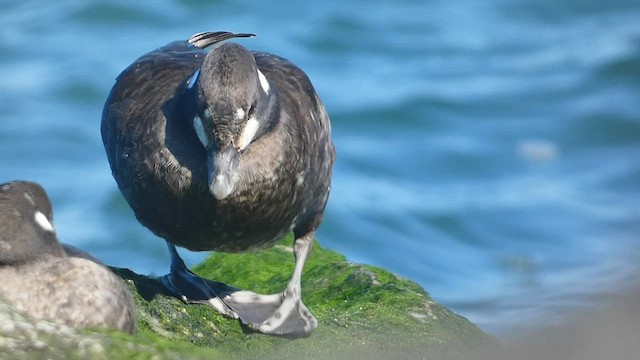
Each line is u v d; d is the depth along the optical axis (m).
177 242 10.54
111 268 10.56
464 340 10.28
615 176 20.42
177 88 10.29
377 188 20.05
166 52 11.07
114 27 25.98
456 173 20.66
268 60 11.08
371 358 9.73
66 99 22.64
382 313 10.70
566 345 9.13
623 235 18.33
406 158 20.95
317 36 25.58
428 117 22.27
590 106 22.66
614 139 21.83
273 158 10.18
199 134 9.78
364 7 27.08
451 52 25.44
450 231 18.92
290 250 12.66
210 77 9.62
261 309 10.63
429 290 16.94
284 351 9.94
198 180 9.98
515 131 21.91
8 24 26.08
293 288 10.82
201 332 10.02
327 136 10.97
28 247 8.31
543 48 25.66
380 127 21.88
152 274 10.96
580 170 20.75
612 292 12.69
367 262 18.36
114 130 10.45
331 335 10.28
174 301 10.38
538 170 20.75
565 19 27.45
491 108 22.64
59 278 8.23
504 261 17.67
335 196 19.62
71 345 7.42
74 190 19.67
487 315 14.24
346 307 11.06
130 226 18.77
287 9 26.81
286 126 10.34
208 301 10.47
